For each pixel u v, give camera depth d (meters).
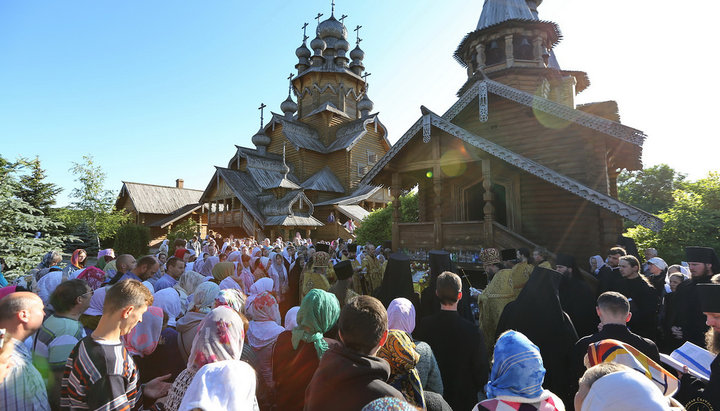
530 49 16.12
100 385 1.94
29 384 1.97
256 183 33.56
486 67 15.97
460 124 13.20
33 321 2.12
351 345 1.77
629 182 41.06
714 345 2.52
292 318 2.95
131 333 2.84
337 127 40.72
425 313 4.50
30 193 19.67
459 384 2.88
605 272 5.76
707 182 15.02
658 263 5.70
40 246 11.12
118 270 4.68
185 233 26.52
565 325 3.29
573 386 3.03
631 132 8.98
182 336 3.07
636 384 1.30
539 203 11.00
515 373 1.80
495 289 4.59
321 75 42.06
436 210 10.11
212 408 1.45
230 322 1.99
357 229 22.70
